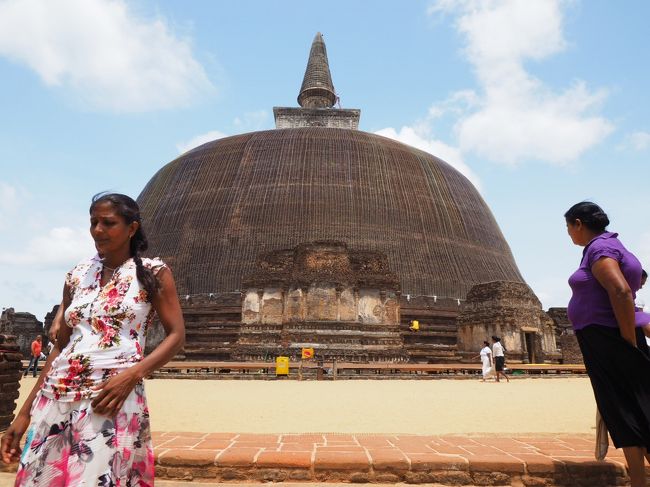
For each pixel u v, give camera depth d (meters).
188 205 53.75
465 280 51.62
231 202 52.16
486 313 39.75
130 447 3.52
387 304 36.19
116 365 3.62
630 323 5.09
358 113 74.88
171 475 6.37
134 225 4.16
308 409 13.47
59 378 3.58
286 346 33.44
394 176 55.34
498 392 19.62
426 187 56.59
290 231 49.53
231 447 7.00
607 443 6.30
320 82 79.38
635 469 5.15
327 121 74.38
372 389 20.94
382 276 36.91
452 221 55.50
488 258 56.09
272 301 36.06
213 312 45.38
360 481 6.27
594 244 5.57
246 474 6.34
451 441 7.76
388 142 60.75
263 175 53.53
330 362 30.88
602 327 5.39
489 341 39.09
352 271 36.47
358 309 35.66
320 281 35.28
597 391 5.38
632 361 5.16
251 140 58.19
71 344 3.72
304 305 34.84
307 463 6.36
